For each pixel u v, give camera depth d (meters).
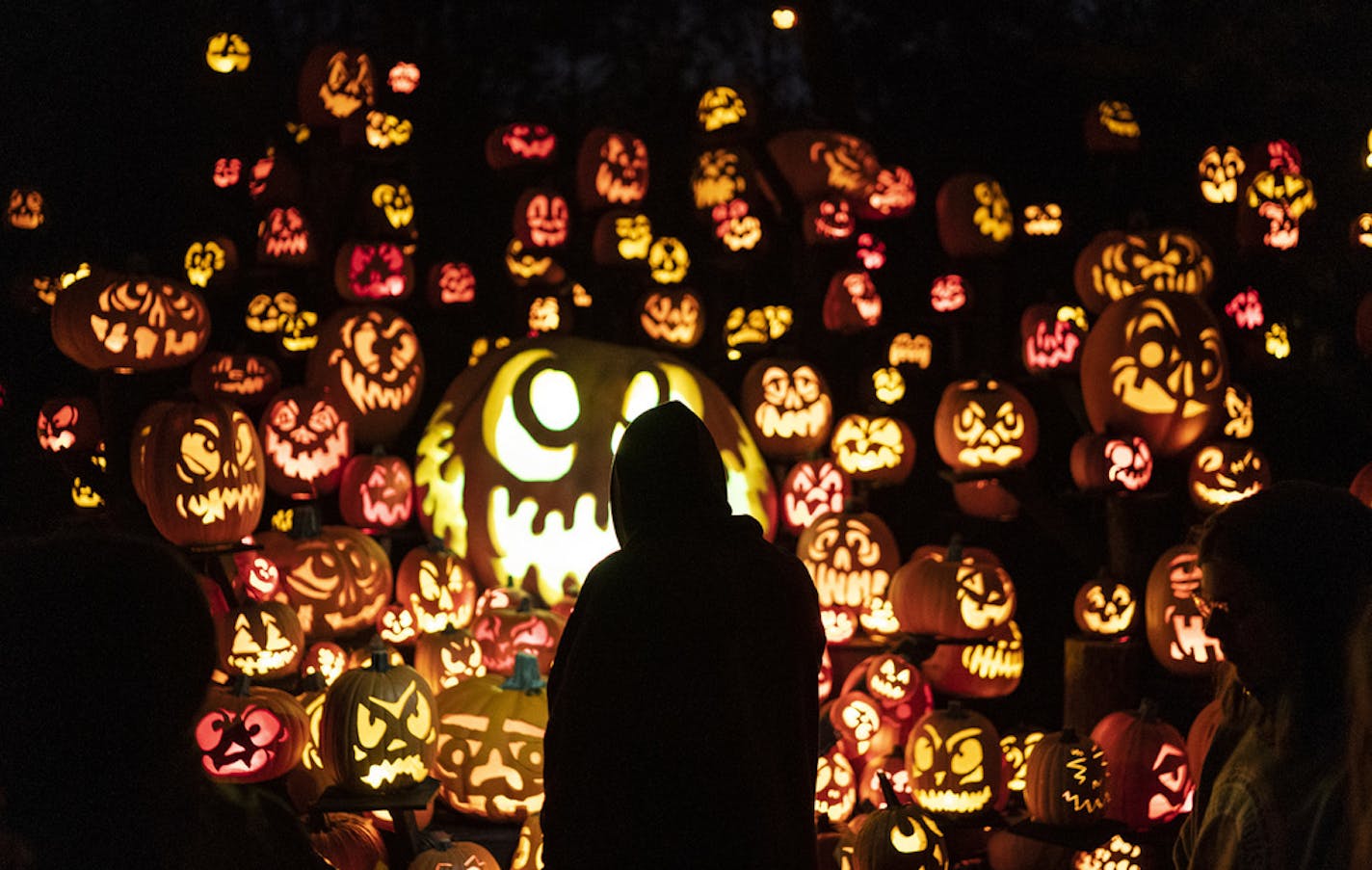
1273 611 2.00
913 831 5.13
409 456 9.01
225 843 1.84
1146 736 5.71
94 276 6.33
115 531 1.81
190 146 13.53
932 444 8.86
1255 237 8.34
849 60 13.62
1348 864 1.87
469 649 6.15
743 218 8.98
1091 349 6.94
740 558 2.97
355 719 4.89
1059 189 12.55
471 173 13.64
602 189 9.54
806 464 7.51
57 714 1.67
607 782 2.78
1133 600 6.50
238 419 5.95
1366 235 8.36
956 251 8.92
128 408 6.39
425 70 14.13
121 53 13.54
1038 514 7.08
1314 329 10.06
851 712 6.10
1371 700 1.57
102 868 1.69
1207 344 6.71
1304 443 8.74
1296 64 12.33
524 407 7.17
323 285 9.19
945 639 6.28
